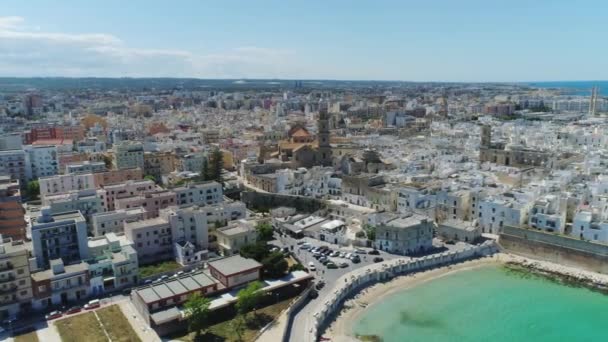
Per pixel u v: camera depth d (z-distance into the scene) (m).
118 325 143.12
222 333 141.12
